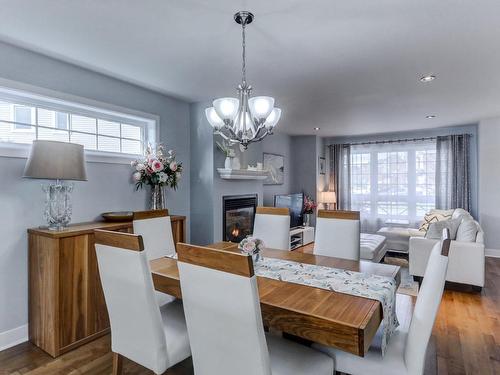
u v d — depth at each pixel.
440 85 3.30
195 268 1.25
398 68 2.82
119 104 3.12
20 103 2.52
